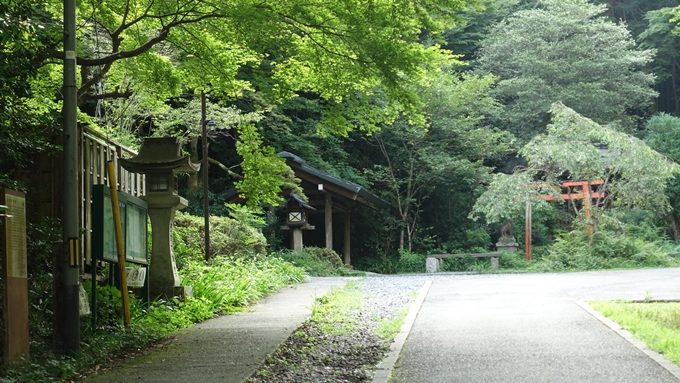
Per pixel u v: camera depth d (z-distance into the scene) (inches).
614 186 1019.3
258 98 815.7
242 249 791.7
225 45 486.3
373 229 1296.8
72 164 331.0
